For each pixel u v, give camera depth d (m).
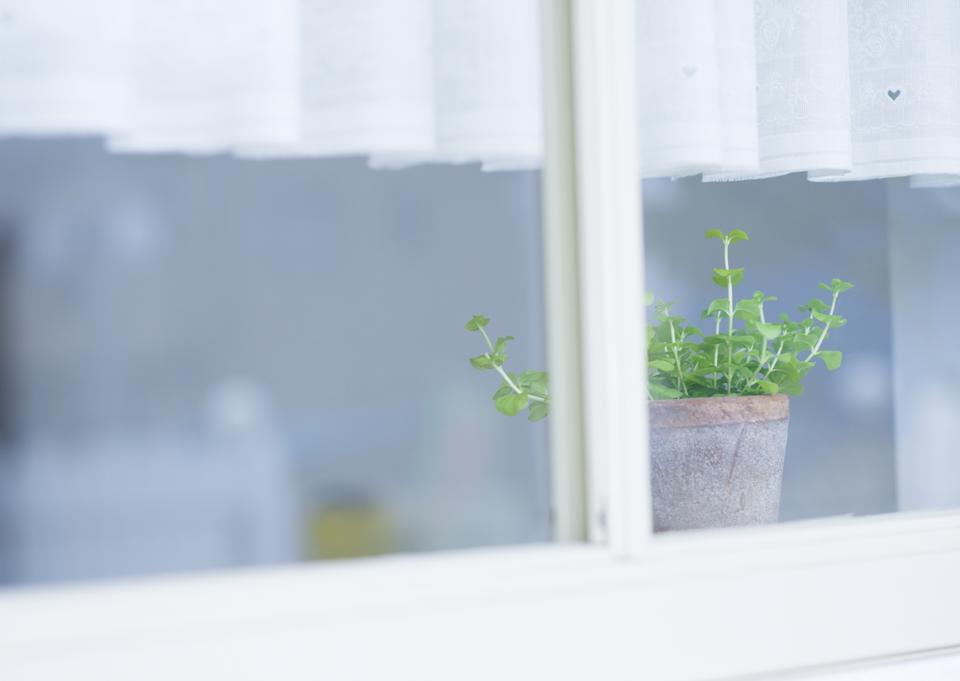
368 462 3.60
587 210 1.75
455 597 1.70
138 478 3.72
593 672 1.73
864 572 1.81
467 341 3.51
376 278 3.61
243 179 3.68
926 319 2.79
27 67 1.90
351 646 1.67
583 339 1.75
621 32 1.75
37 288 3.71
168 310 3.73
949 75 2.18
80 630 1.62
